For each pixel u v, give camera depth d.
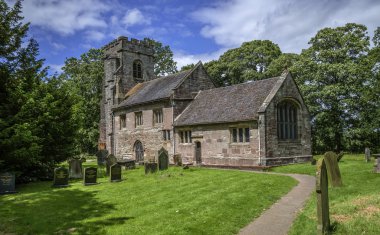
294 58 45.84
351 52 38.66
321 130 38.59
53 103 20.64
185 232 8.80
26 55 20.17
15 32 19.42
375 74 36.22
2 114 18.58
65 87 23.58
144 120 36.59
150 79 46.59
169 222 9.79
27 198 14.78
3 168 18.22
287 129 26.44
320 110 38.12
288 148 25.91
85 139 51.09
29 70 20.41
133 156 38.44
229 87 31.88
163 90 35.38
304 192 14.20
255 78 49.81
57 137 21.95
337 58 38.66
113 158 23.52
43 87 21.59
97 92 55.03
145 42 46.34
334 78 38.28
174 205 11.99
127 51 44.28
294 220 9.77
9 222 10.62
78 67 56.34
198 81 34.78
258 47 51.75
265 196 13.17
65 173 18.55
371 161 25.02
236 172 21.55
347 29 39.41
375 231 7.84
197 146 29.92
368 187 13.77
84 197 14.46
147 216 10.64
